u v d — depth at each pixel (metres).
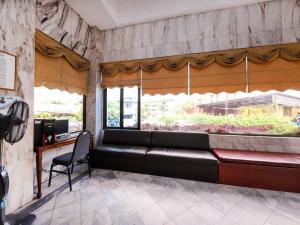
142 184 2.65
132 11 3.58
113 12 3.46
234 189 2.50
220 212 1.93
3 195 1.47
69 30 3.11
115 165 3.24
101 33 3.99
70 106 3.47
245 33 3.11
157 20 3.62
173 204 2.09
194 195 2.32
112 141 3.68
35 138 2.26
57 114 3.13
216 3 3.10
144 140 3.52
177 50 3.48
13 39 1.96
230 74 3.17
